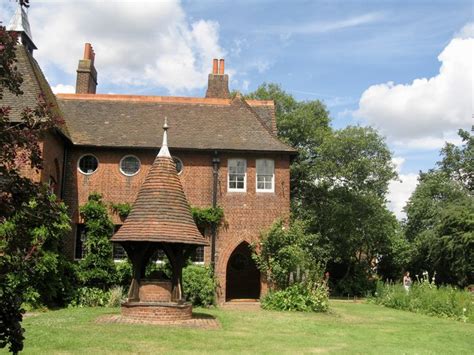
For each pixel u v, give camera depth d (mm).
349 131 33812
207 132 23875
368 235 34125
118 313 15852
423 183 46531
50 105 4949
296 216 34844
